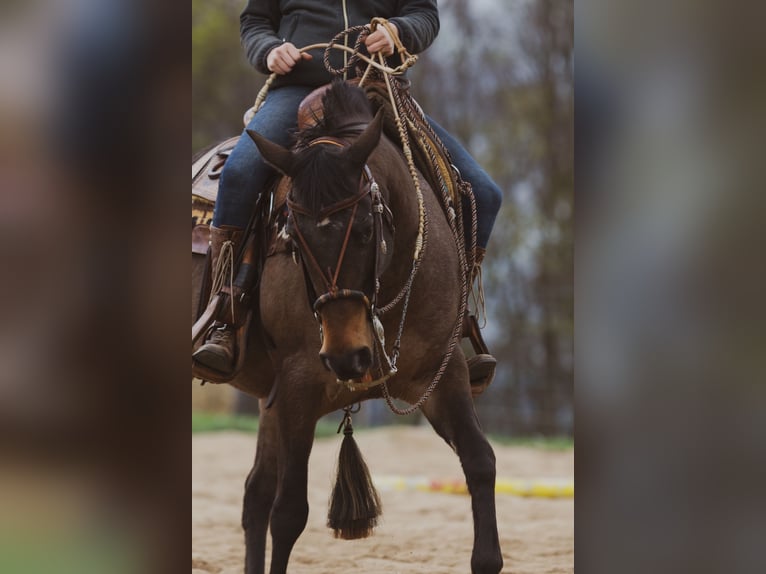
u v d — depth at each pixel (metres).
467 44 39.53
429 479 17.72
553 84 39.03
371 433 24.77
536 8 39.12
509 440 25.48
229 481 16.64
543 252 37.53
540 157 39.34
